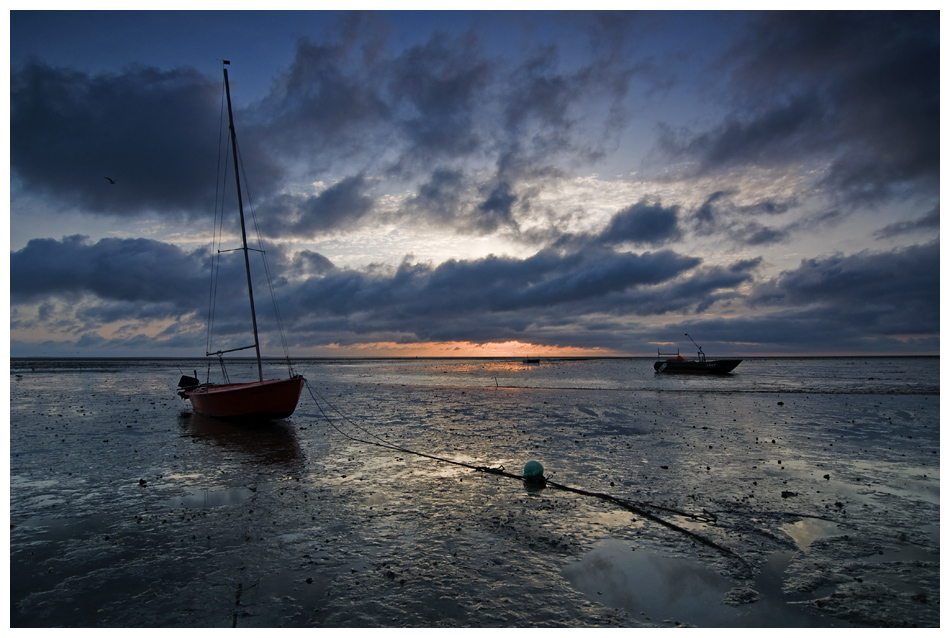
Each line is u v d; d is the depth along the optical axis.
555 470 11.98
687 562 7.00
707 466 12.23
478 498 9.88
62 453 14.23
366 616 5.66
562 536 7.91
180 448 14.98
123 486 10.88
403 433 17.47
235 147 21.12
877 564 6.89
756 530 8.10
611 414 22.02
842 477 11.19
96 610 5.86
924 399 27.56
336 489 10.58
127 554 7.36
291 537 7.93
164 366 107.88
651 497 9.80
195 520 8.73
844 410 22.91
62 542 7.81
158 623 5.58
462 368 98.81
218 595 6.17
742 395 30.91
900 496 9.82
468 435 16.94
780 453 13.66
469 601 5.97
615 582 6.43
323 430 18.30
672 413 22.25
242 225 21.23
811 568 6.78
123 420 20.83
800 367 96.12
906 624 5.44
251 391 19.27
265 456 13.85
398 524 8.47
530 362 139.62
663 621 5.55
